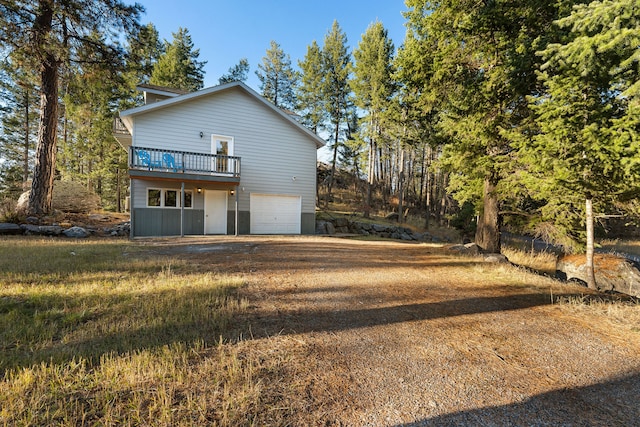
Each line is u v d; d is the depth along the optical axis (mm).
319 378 2576
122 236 12820
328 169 36031
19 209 13453
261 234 15516
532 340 3557
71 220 13898
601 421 2209
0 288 4473
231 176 13758
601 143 5227
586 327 3975
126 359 2629
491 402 2365
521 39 7961
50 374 2393
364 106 25359
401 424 2064
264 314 3996
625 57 4992
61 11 11773
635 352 3328
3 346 2842
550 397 2477
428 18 9289
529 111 8570
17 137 28672
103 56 13898
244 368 2639
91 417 1951
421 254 9781
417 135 21359
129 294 4422
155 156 12992
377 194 37000
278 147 15969
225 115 14672
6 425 1835
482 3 8625
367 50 23891
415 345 3312
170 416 1977
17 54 12336
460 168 9836
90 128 23625
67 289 4527
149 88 14789
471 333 3697
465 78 9570
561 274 8883
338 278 6148
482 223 11516
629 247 18891
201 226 14398
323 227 17984
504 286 5953
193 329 3385
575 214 8719
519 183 8453
